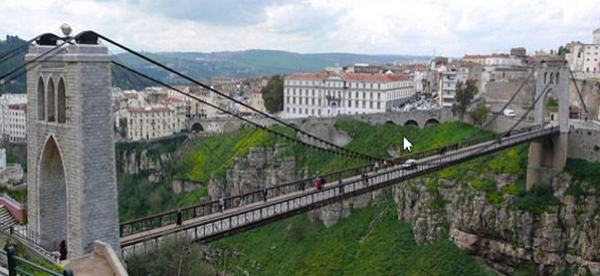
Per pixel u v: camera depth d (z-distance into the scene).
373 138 139.50
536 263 99.38
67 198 47.41
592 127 114.69
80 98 45.03
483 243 103.25
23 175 142.00
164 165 164.88
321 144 141.75
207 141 165.75
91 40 46.31
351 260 108.88
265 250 120.12
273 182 139.88
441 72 198.12
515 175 106.69
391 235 110.62
